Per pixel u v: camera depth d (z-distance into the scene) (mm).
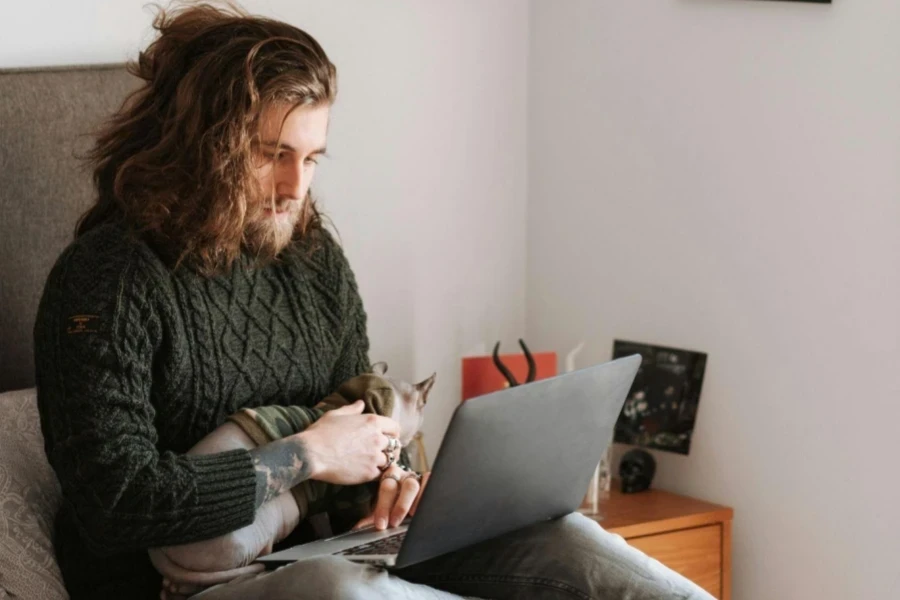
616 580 1547
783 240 2154
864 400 2033
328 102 1644
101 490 1473
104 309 1518
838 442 2086
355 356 1880
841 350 2066
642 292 2445
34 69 2016
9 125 1975
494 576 1604
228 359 1650
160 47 1673
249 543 1540
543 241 2691
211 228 1590
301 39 1648
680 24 2314
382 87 2477
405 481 1646
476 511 1502
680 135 2336
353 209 2473
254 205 1616
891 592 2014
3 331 1984
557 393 1487
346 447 1600
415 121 2529
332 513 1718
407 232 2547
